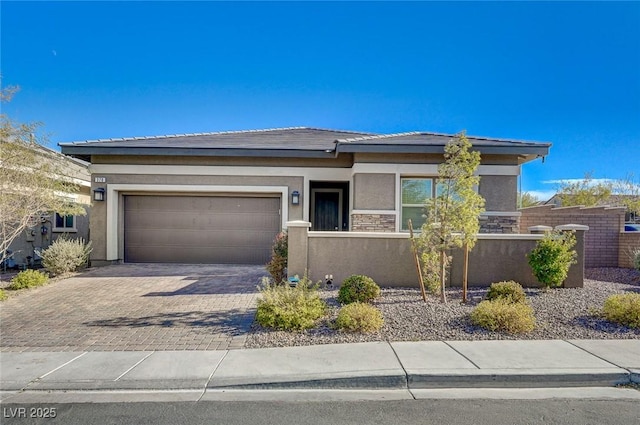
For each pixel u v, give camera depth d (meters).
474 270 9.66
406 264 9.64
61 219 16.61
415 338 6.20
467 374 4.83
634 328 6.56
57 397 4.52
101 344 6.09
